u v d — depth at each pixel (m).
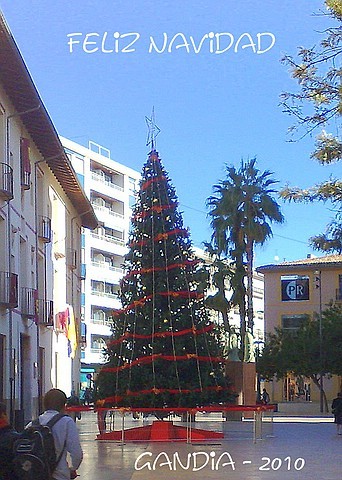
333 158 9.67
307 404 55.31
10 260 27.55
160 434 21.45
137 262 21.92
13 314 28.34
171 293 21.47
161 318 21.41
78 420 37.47
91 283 75.06
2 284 26.44
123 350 21.52
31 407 31.61
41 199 35.78
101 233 77.75
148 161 22.48
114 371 21.44
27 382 31.55
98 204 77.56
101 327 75.69
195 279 22.16
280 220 41.72
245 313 41.38
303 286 66.75
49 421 7.26
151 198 22.16
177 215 22.30
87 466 15.84
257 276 109.31
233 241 41.84
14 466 7.04
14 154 29.06
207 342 21.66
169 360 21.19
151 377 20.95
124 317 21.77
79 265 49.12
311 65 9.46
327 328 52.94
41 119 30.03
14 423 27.53
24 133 30.95
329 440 23.66
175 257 21.84
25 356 31.67
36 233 33.91
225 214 41.69
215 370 21.61
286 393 65.00
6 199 26.70
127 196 81.81
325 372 52.69
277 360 53.16
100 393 21.58
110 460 16.84
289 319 66.75
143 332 21.36
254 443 21.36
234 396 21.83
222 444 20.81
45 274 36.22
